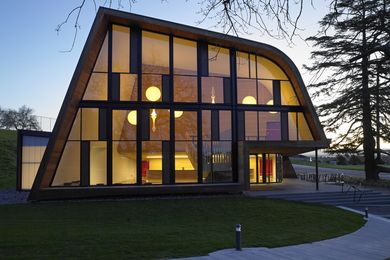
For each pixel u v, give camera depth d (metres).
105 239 12.69
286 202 24.64
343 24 9.70
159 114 26.70
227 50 28.33
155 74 26.86
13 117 83.31
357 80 34.72
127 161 25.92
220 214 20.19
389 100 35.03
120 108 26.11
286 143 28.02
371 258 11.96
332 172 56.00
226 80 28.06
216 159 27.31
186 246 12.08
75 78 23.72
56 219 17.92
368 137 38.06
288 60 28.17
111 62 26.30
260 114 28.64
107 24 26.16
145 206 22.34
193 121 27.19
